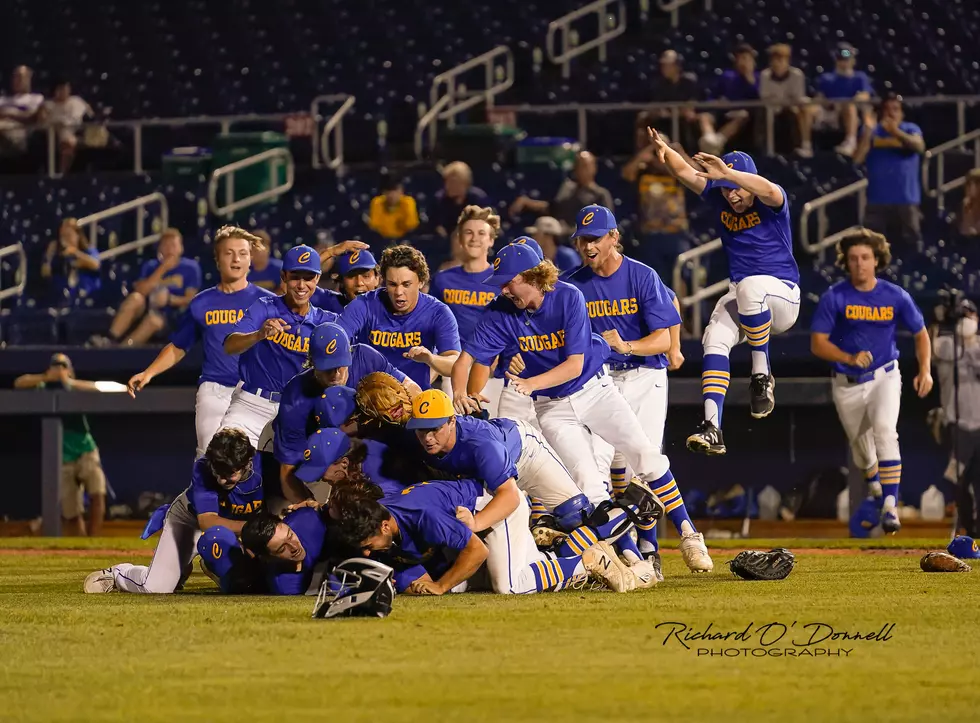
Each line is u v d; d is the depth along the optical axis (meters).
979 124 58.91
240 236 29.45
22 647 15.95
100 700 12.73
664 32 66.06
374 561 19.09
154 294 49.47
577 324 23.84
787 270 27.72
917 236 51.69
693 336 45.75
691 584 23.33
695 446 27.14
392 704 12.40
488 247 31.78
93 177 60.81
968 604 19.34
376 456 21.33
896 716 11.83
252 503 22.67
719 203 27.92
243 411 27.25
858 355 35.78
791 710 12.09
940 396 43.53
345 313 26.72
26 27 71.81
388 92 67.25
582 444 24.39
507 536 21.34
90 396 44.81
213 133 66.19
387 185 54.75
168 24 71.00
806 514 44.34
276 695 12.87
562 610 18.73
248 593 22.58
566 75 65.06
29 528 46.78
